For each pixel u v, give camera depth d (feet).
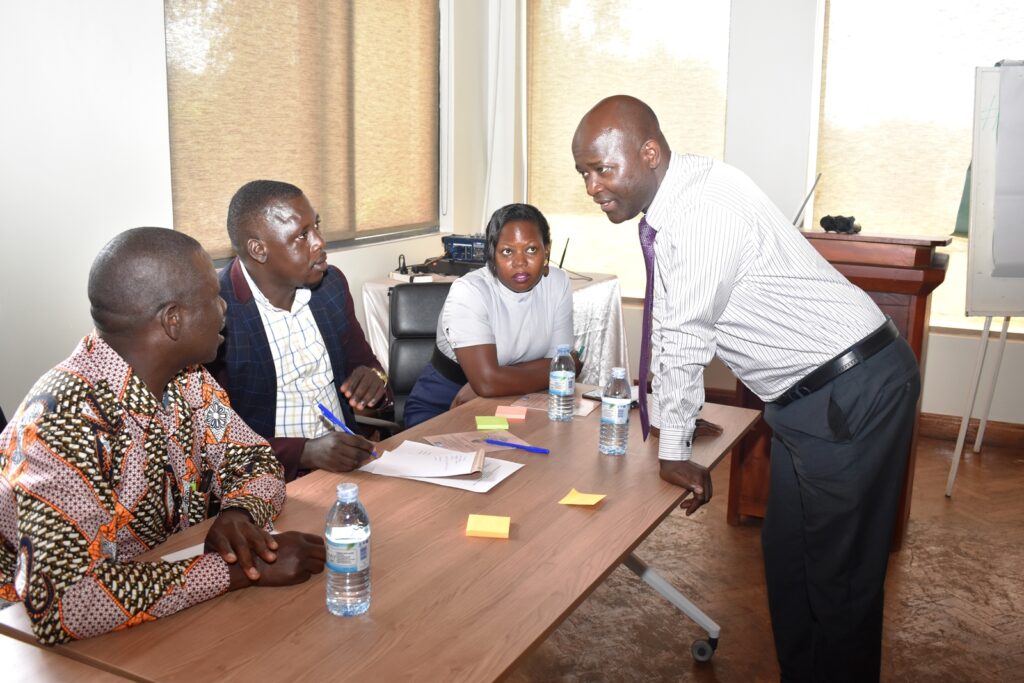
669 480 6.14
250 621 4.23
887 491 6.81
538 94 17.71
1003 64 12.08
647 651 8.59
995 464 14.12
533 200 18.08
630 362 17.63
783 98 15.43
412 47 15.57
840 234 10.64
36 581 3.98
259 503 5.15
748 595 9.72
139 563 4.29
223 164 11.91
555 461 6.54
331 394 7.75
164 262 4.58
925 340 10.85
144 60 9.64
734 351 6.95
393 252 15.03
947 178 15.16
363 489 5.89
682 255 6.23
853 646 7.07
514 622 4.24
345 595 4.34
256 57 12.25
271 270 7.18
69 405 4.36
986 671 8.29
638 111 6.22
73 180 9.12
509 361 8.88
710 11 16.28
